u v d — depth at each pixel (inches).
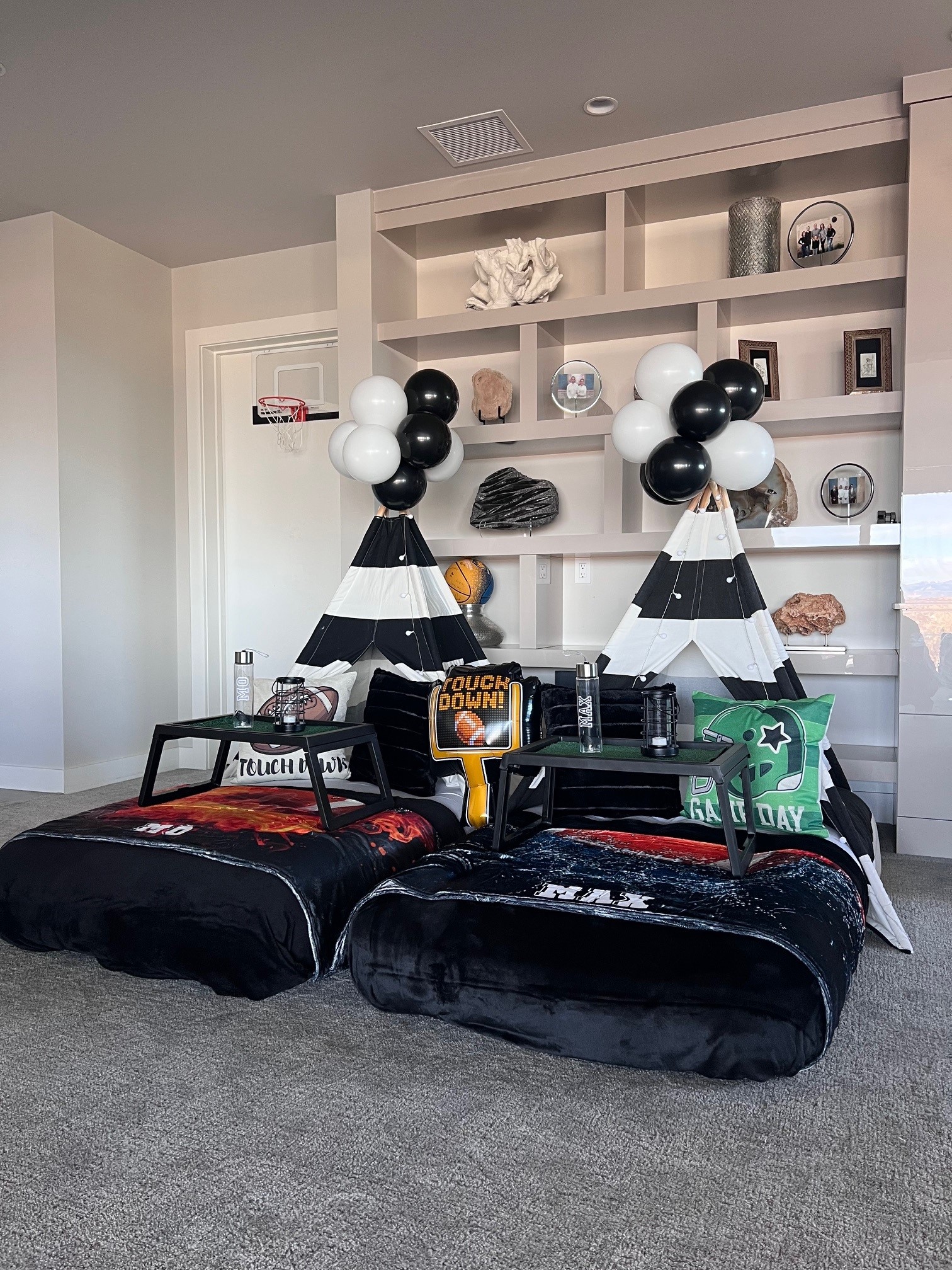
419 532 160.2
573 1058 77.4
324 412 211.8
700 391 130.7
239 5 122.8
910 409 141.8
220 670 222.8
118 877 94.0
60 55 134.2
